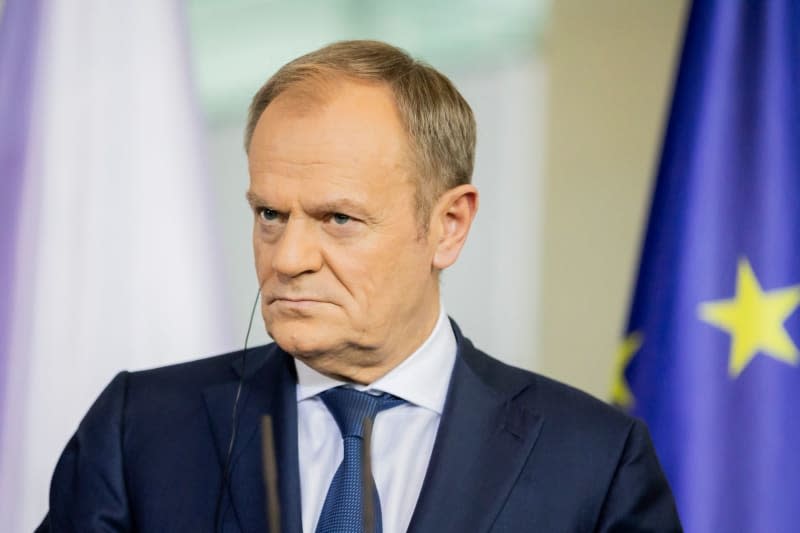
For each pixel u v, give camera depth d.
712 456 6.24
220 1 10.11
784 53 6.40
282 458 4.44
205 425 4.71
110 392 4.94
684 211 6.40
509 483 4.49
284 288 4.21
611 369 9.39
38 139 6.82
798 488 6.16
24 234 6.78
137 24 7.03
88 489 4.66
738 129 6.43
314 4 9.99
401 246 4.33
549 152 9.61
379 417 4.59
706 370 6.29
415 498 4.46
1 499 6.65
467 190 4.63
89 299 6.84
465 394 4.68
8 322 6.73
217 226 7.20
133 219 6.94
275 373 4.80
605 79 9.45
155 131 7.00
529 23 9.72
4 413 6.70
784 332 6.25
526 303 9.64
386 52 4.52
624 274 9.35
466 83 9.84
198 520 4.45
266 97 4.46
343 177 4.14
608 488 4.61
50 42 6.88
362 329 4.28
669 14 9.25
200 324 6.99
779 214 6.29
